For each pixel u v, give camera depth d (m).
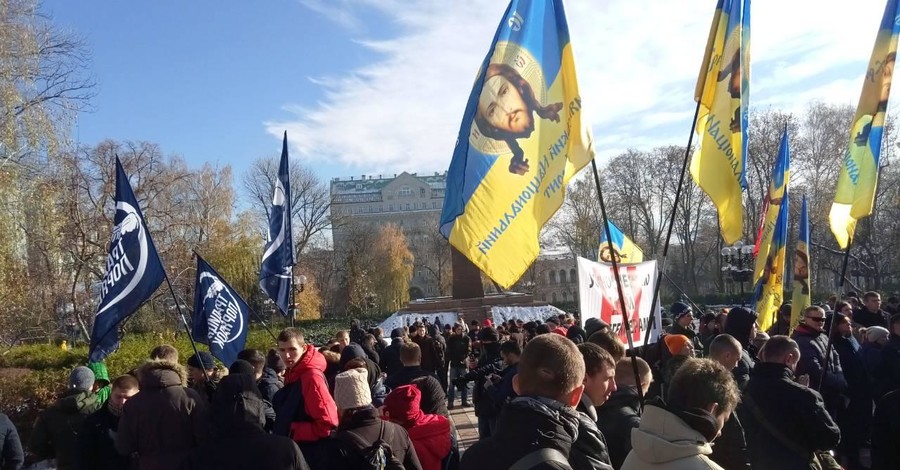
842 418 6.81
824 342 6.77
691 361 2.86
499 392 5.77
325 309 60.47
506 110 4.09
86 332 22.72
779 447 4.12
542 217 4.00
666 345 5.70
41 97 17.33
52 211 20.64
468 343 14.41
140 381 4.57
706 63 4.61
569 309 47.19
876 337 7.20
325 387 4.43
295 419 4.39
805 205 8.66
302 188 53.09
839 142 42.78
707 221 58.25
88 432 4.96
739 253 20.20
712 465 2.48
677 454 2.50
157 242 27.41
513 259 4.00
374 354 10.79
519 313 33.94
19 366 12.77
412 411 4.45
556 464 2.27
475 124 4.10
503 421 2.46
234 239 37.56
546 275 74.69
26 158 17.84
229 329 7.71
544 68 4.10
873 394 6.90
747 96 4.70
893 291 35.81
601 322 5.70
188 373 6.21
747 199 45.38
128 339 16.53
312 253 59.41
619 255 8.44
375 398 6.44
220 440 3.17
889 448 4.14
